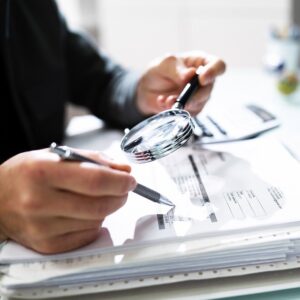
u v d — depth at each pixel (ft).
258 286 1.24
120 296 1.25
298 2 5.44
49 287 1.23
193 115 1.85
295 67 3.37
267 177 1.52
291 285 1.24
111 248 1.24
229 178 1.55
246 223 1.27
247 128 2.08
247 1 5.63
